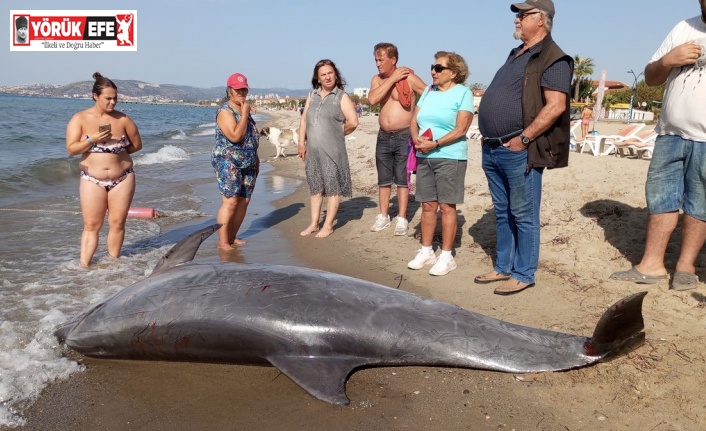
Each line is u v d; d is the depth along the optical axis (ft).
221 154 21.99
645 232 20.72
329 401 10.84
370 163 51.72
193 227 27.14
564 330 14.16
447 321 12.67
